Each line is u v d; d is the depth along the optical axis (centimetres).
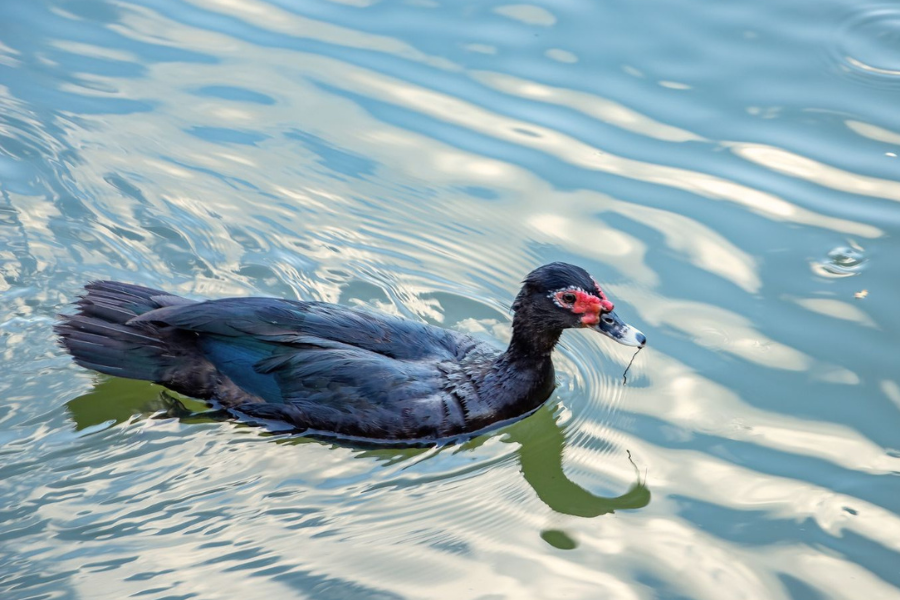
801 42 1836
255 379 1255
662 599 1045
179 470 1189
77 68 1798
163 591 1030
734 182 1603
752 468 1205
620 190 1600
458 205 1591
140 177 1605
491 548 1112
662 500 1175
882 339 1366
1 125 1661
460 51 1853
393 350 1288
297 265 1491
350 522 1136
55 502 1133
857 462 1205
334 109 1744
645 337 1320
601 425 1303
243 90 1772
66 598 1016
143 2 1933
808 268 1474
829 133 1673
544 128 1703
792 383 1317
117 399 1284
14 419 1237
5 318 1368
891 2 1911
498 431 1295
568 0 1925
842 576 1068
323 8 1927
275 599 1026
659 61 1814
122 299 1282
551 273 1279
